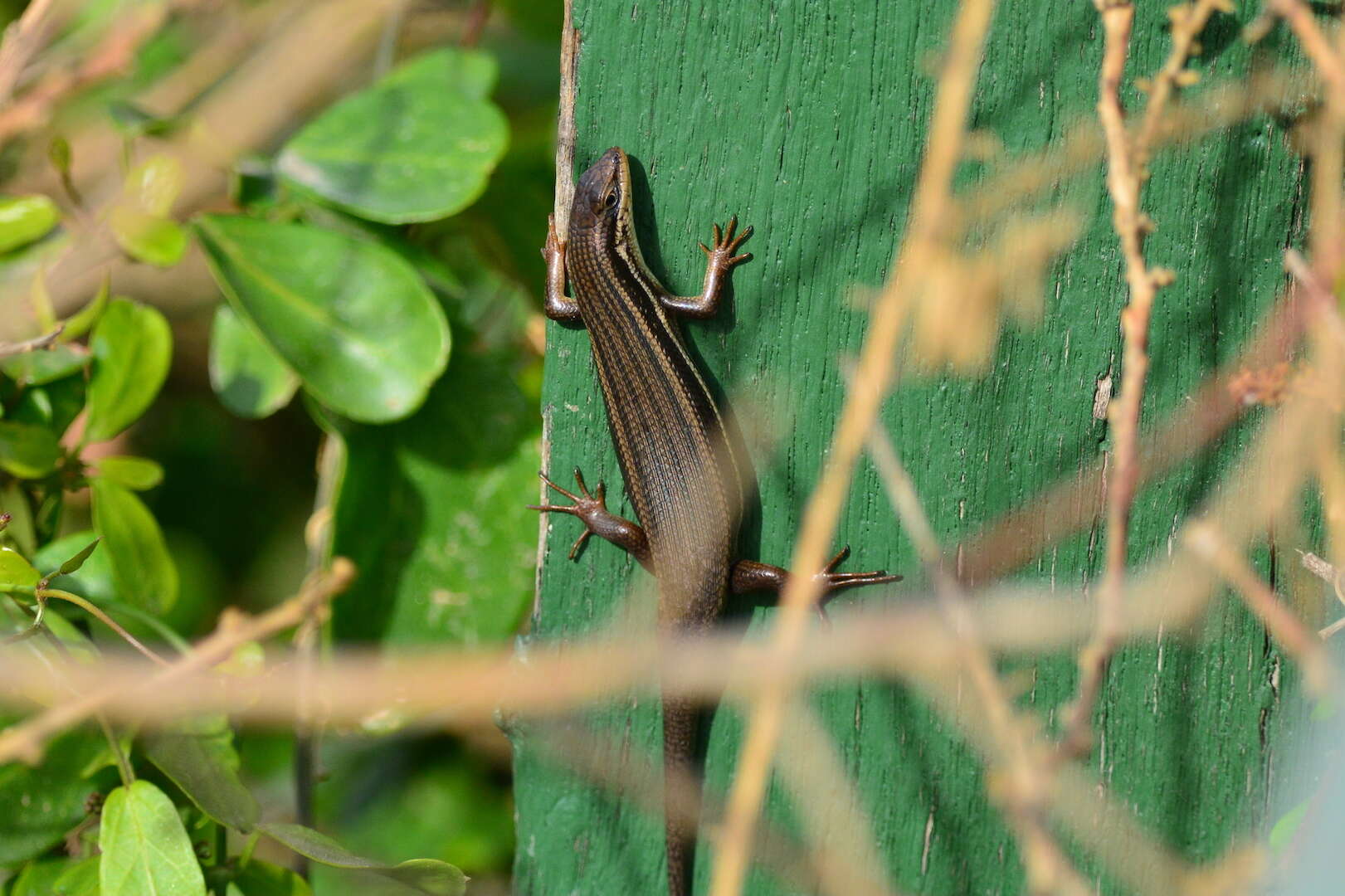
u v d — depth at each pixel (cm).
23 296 382
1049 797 372
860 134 377
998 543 378
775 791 379
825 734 379
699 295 379
